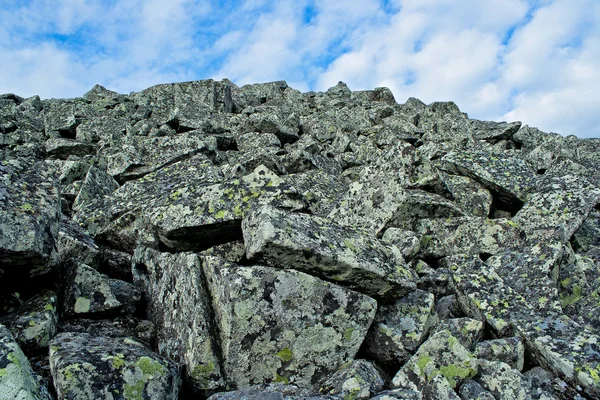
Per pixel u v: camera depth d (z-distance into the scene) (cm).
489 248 1009
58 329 734
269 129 2325
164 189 1242
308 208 903
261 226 697
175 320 753
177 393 638
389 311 777
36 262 719
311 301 691
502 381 644
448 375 645
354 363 660
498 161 1326
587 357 659
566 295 864
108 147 2170
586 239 1103
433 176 1101
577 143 2542
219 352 671
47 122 2680
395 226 1050
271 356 664
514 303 791
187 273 748
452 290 893
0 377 484
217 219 859
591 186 1077
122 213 1144
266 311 666
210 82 3020
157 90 3047
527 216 1084
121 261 1027
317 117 2947
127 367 591
